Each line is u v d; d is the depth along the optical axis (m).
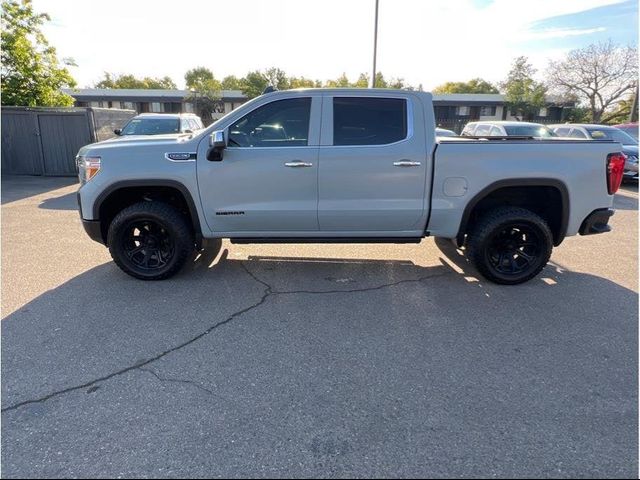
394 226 4.39
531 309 3.91
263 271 4.84
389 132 4.22
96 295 4.15
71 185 11.31
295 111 4.22
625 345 3.29
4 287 4.32
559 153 4.18
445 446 2.26
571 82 39.56
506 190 4.43
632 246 6.00
